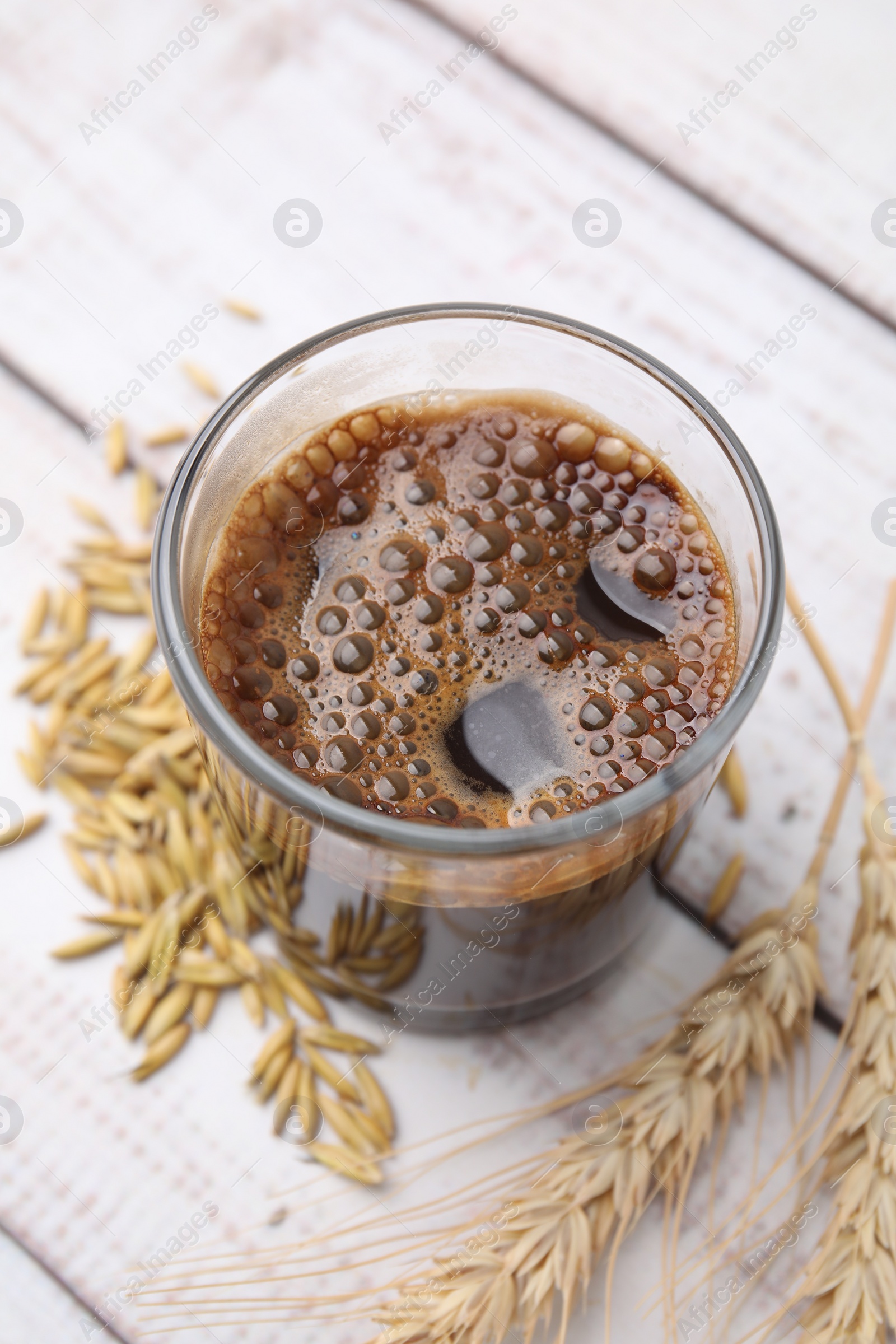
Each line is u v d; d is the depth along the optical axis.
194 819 0.37
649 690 0.32
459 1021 0.35
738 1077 0.34
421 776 0.32
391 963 0.33
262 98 0.42
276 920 0.35
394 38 0.43
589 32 0.42
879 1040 0.34
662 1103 0.34
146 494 0.39
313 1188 0.34
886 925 0.35
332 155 0.42
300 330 0.41
